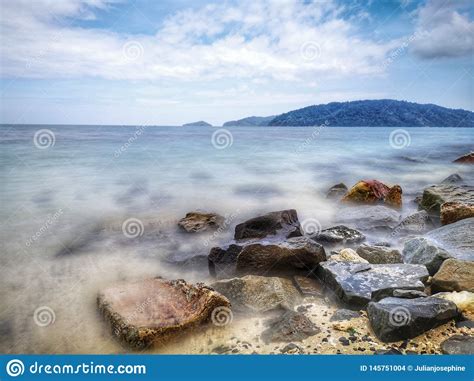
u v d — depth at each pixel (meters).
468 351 4.55
